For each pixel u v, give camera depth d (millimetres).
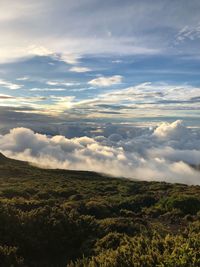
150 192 46469
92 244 18125
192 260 10688
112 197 42375
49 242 18344
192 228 17281
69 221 20406
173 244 12859
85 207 29484
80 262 13922
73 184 59125
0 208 19969
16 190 41250
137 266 11586
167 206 31297
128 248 13180
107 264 12102
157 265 10953
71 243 18875
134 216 29094
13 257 15016
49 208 21797
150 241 14281
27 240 17719
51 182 62469
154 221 26344
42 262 16844
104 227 20359
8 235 17609
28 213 21031
